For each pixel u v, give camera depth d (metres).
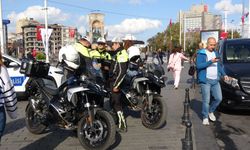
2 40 22.44
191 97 13.71
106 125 6.63
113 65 8.45
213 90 9.02
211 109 9.30
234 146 7.38
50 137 7.93
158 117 8.33
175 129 8.48
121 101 8.59
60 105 7.19
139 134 8.05
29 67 7.69
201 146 7.21
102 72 9.77
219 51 11.78
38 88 7.72
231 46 11.76
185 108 7.66
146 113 8.55
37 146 7.25
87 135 6.82
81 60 7.68
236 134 8.31
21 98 13.29
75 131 8.25
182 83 19.27
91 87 6.94
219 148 7.20
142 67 9.02
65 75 7.86
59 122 7.28
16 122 9.47
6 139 7.81
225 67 10.45
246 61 11.07
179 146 7.09
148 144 7.27
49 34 25.53
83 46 7.80
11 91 5.15
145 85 8.50
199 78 8.90
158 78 8.53
